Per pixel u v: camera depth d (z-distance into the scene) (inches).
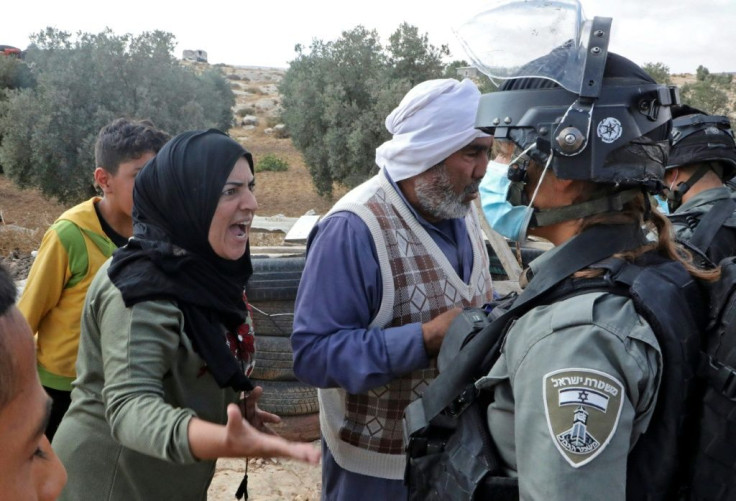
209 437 63.3
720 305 55.9
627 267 57.0
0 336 32.8
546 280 58.6
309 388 173.3
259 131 1466.5
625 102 58.8
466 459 61.1
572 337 53.7
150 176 77.8
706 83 1054.4
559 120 59.4
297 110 786.8
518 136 61.7
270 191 868.6
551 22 63.7
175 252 76.0
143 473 78.2
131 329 72.6
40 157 685.3
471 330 66.6
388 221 92.7
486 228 179.2
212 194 77.1
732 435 52.8
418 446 66.4
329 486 101.1
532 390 54.1
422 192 93.7
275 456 61.5
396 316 92.7
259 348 169.5
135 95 725.9
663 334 53.4
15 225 580.1
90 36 724.7
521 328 57.5
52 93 691.4
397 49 756.0
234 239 79.9
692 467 54.9
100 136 111.7
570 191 61.0
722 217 114.3
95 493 77.6
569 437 51.3
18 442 34.1
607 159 58.4
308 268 92.4
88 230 110.2
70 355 110.9
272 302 169.5
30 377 34.7
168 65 745.6
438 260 94.9
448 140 90.0
